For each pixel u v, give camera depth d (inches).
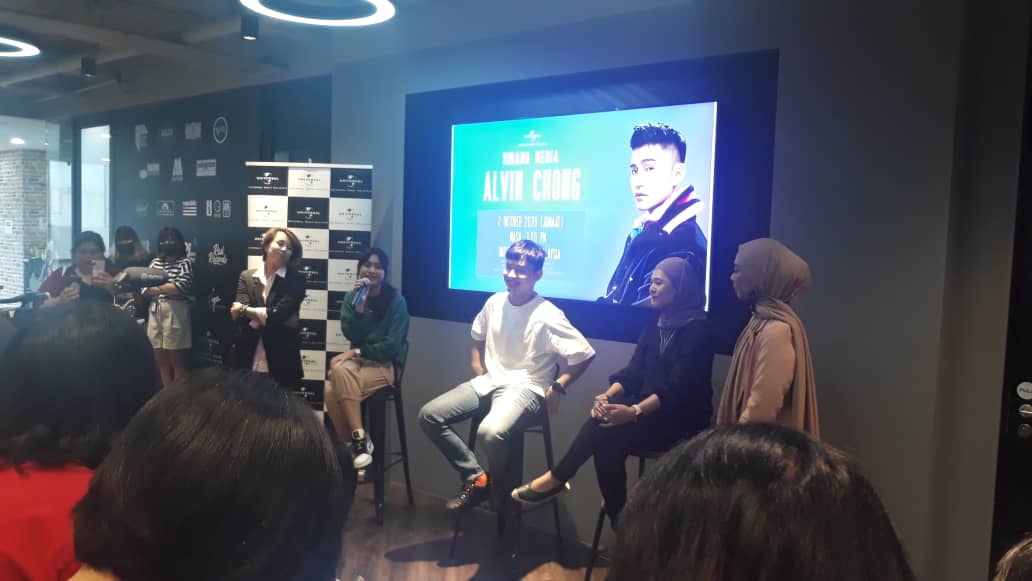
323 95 187.9
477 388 130.6
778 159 117.3
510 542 123.5
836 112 112.1
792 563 21.5
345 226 167.8
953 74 102.4
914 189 106.1
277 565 29.9
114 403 46.8
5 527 39.7
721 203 122.3
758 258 94.8
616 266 133.7
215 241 217.5
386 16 139.0
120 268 212.5
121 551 29.5
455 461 129.6
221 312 213.8
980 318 104.7
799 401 91.5
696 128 124.5
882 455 109.5
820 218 113.9
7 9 154.9
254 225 169.6
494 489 122.0
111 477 30.6
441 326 158.9
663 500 24.2
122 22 171.6
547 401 123.2
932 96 104.3
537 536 141.2
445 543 135.9
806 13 114.2
